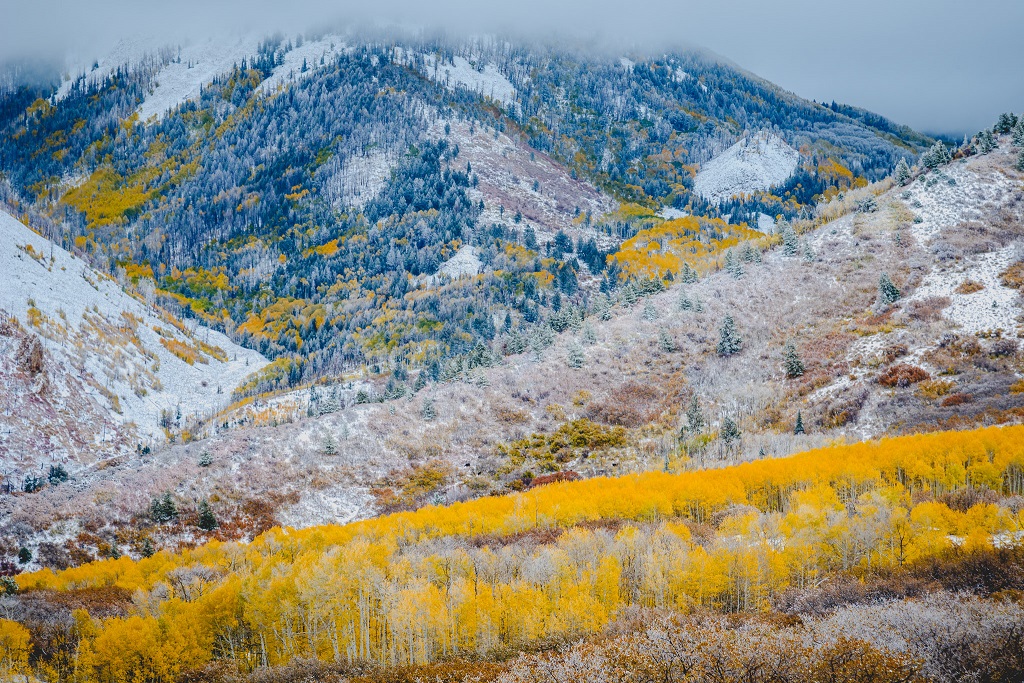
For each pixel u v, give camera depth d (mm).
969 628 31656
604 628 45875
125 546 98188
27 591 70688
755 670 34406
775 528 56719
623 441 115938
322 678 48375
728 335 131500
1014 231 133750
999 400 86000
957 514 50812
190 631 52219
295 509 107000
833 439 91688
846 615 36438
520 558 58844
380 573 55750
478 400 132000
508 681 40844
